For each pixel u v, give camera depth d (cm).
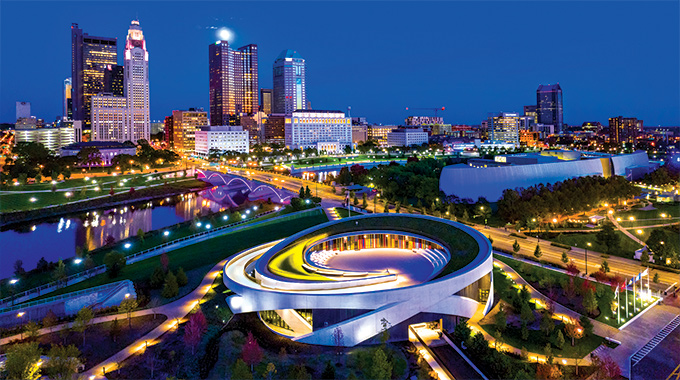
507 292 12588
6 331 10194
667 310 11494
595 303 11106
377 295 9925
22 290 13300
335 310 10012
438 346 9781
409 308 10056
